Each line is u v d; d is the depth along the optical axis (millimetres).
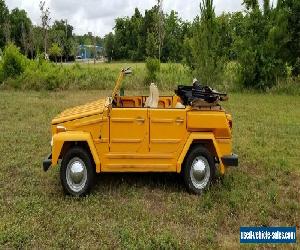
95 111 6914
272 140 11195
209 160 7258
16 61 24453
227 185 7555
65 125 6945
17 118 13656
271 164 9000
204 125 7109
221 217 6184
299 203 6949
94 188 7309
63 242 5293
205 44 22594
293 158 9594
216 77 22891
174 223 6027
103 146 6922
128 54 76562
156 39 38781
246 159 9422
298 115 15297
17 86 23797
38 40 51781
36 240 5320
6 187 7238
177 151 7102
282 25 23734
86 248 5156
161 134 7031
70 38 76500
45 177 7836
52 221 5848
